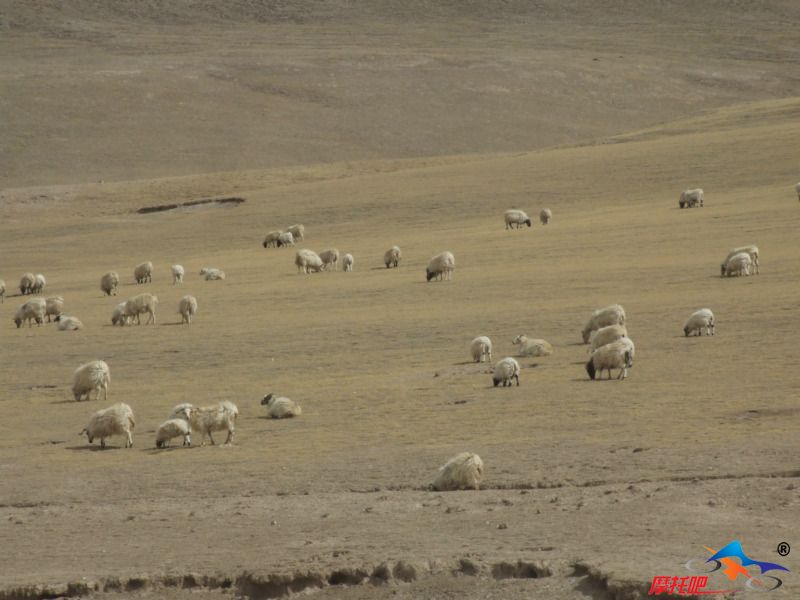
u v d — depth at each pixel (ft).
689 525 219.82
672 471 262.88
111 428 342.64
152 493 282.36
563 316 547.90
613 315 469.98
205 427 336.90
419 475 279.28
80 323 623.36
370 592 201.57
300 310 634.84
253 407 396.57
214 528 244.22
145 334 591.37
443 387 402.93
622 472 266.16
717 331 470.80
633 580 188.85
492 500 251.19
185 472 301.43
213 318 629.92
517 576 201.26
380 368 461.37
